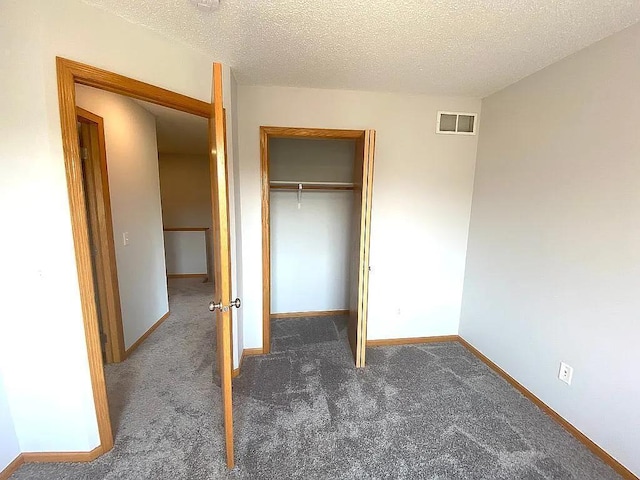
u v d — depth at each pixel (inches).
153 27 63.4
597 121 66.5
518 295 90.2
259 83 95.8
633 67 59.5
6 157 52.4
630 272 60.7
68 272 56.9
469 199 113.4
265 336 108.7
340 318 144.1
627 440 61.7
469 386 91.4
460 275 118.3
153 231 128.3
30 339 58.1
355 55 75.5
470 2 53.6
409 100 105.0
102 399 64.1
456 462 64.4
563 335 75.6
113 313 99.0
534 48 70.4
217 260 70.4
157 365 100.2
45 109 51.5
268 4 55.0
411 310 118.1
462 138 109.3
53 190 53.6
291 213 141.2
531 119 85.0
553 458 66.1
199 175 225.9
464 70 83.4
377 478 60.2
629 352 61.2
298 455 65.4
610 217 64.2
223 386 59.1
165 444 67.8
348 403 82.6
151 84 65.6
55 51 51.6
